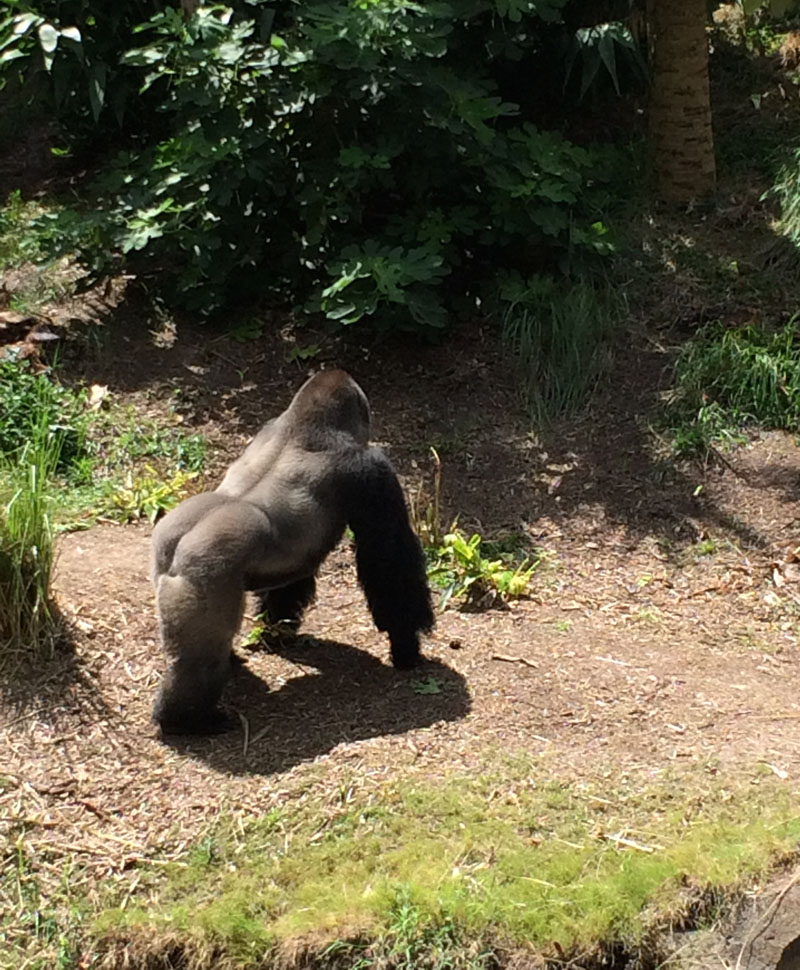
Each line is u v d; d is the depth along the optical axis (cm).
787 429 758
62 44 882
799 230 854
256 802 440
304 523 490
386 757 462
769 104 1038
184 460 741
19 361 791
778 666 573
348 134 831
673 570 667
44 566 527
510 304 838
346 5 803
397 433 771
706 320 831
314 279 868
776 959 378
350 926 381
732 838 413
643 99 1034
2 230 978
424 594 526
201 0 863
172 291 870
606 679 533
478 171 838
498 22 901
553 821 425
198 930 384
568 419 780
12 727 484
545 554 676
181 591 461
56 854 420
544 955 375
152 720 490
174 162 816
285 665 546
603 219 891
